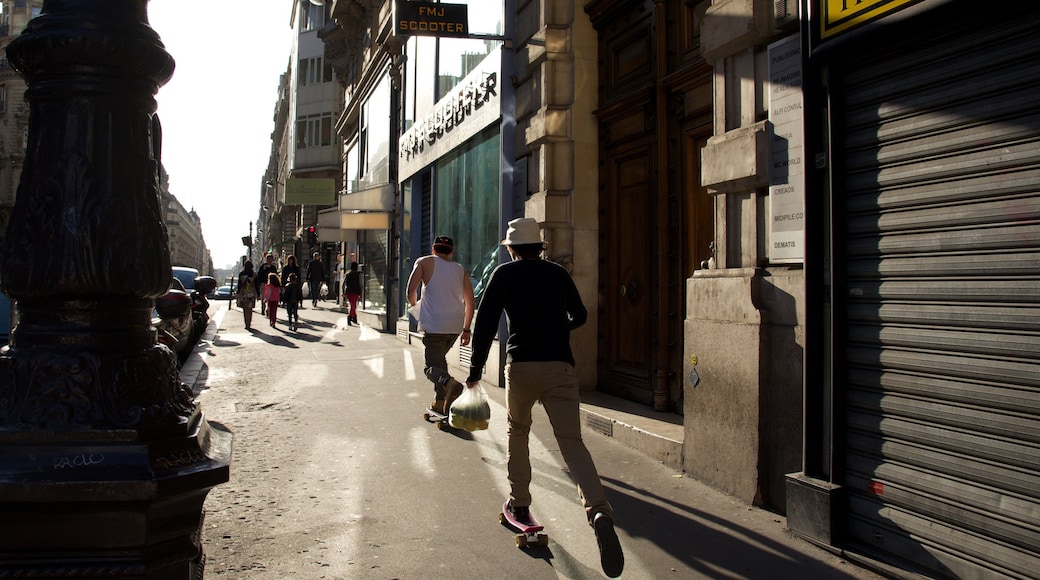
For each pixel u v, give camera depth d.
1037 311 2.79
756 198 4.38
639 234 6.70
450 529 3.89
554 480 4.80
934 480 3.12
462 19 8.52
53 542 1.80
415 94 14.63
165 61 2.11
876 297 3.44
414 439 5.93
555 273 3.80
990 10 2.95
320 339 14.87
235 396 7.90
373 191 16.83
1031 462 2.78
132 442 1.88
